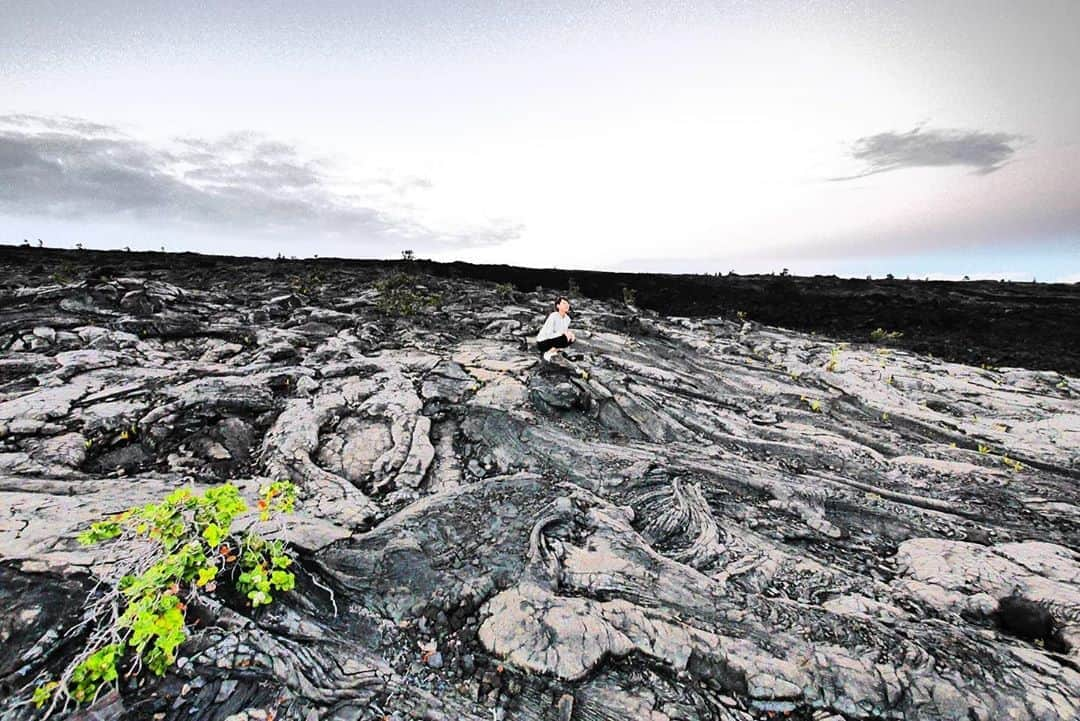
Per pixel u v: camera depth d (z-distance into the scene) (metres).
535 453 5.91
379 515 4.55
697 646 3.20
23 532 3.37
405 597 3.50
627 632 3.27
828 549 4.62
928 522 5.04
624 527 4.42
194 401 6.06
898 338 14.66
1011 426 7.83
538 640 3.16
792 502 5.21
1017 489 5.74
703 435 6.84
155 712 2.42
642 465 5.66
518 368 8.34
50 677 2.41
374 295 14.70
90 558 3.07
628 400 7.14
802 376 10.03
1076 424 7.82
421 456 5.67
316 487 4.91
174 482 4.77
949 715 2.88
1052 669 3.16
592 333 11.99
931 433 7.61
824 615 3.52
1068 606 3.70
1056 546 4.59
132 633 2.63
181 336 9.16
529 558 3.88
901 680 3.04
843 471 6.13
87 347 7.97
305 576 3.48
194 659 2.63
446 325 12.10
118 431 5.50
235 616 2.88
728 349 12.09
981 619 3.74
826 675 3.05
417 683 2.93
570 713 2.82
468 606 3.47
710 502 5.12
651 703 2.88
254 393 6.55
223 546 3.15
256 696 2.60
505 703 2.86
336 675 2.84
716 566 4.18
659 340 12.51
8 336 8.05
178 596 2.85
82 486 4.49
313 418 6.14
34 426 5.29
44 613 2.66
